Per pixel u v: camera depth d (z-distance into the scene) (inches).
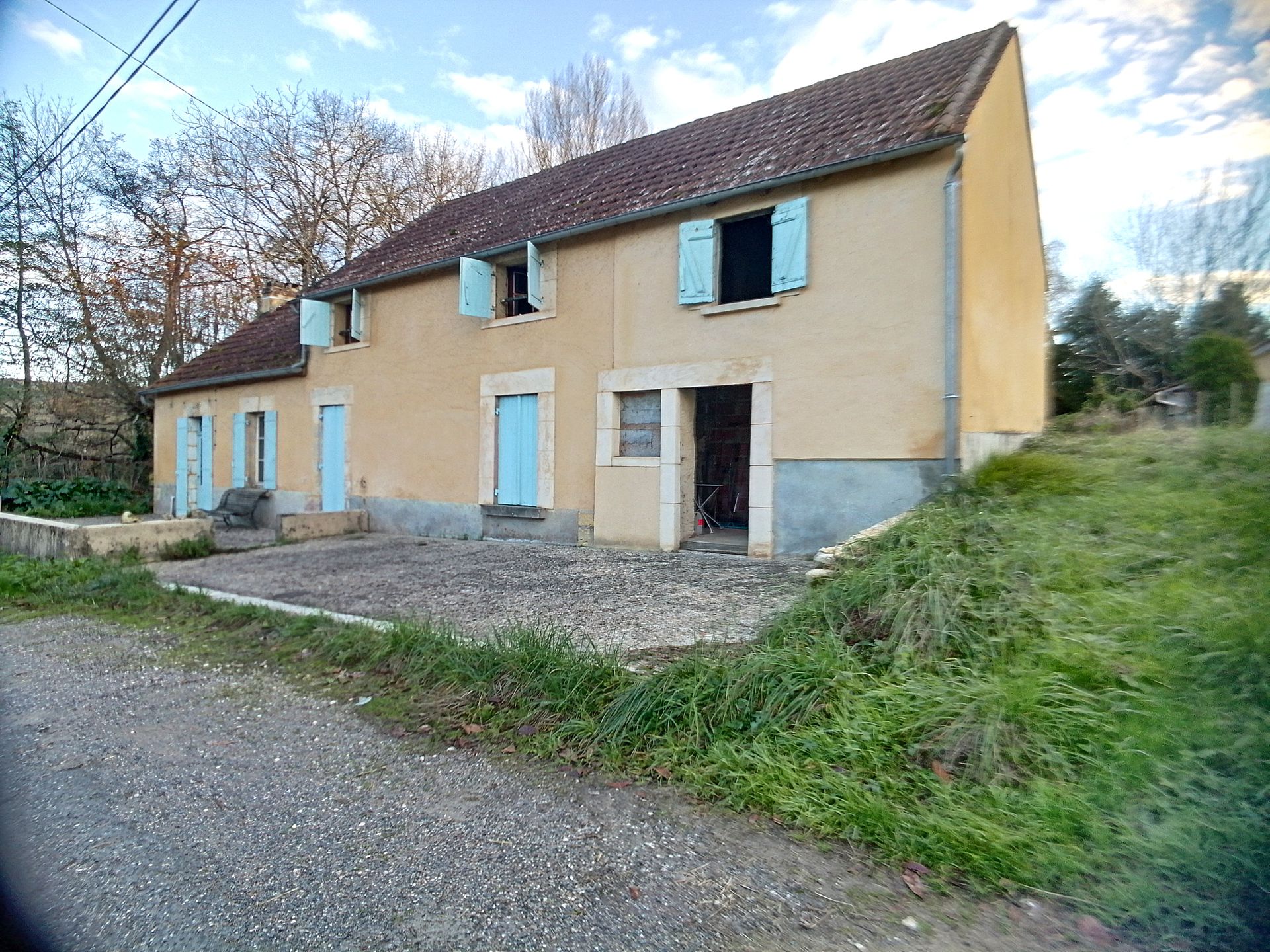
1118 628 130.0
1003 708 112.9
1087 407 529.0
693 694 135.6
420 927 86.4
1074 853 89.4
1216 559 152.0
